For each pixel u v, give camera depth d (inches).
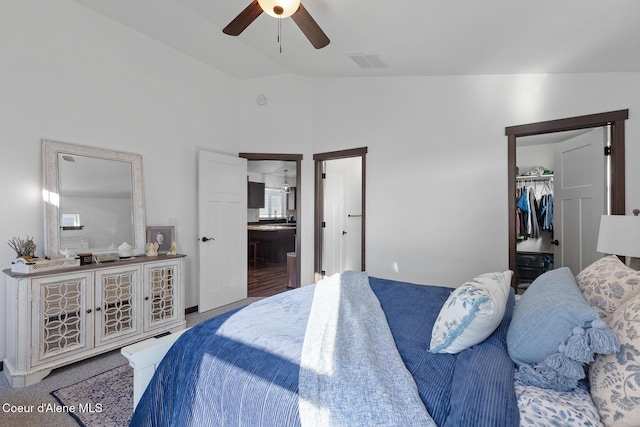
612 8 70.3
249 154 167.9
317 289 79.4
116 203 115.8
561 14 75.8
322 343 49.1
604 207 109.2
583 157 123.7
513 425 32.2
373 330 55.3
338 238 195.2
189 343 53.9
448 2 80.0
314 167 171.9
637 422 30.6
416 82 139.7
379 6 87.0
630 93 99.3
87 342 93.8
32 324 83.5
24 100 95.4
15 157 93.8
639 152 98.2
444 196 132.9
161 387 53.2
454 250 130.6
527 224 172.4
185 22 117.9
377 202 149.6
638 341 34.0
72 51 105.7
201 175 143.6
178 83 139.3
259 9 80.4
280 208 385.1
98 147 112.0
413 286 89.9
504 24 85.4
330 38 109.7
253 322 59.1
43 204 98.1
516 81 118.3
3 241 91.8
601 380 35.8
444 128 133.0
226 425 43.2
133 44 122.6
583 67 102.1
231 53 141.3
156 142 130.6
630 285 48.9
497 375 39.2
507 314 62.5
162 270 115.3
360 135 155.3
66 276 89.5
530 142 175.0
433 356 47.9
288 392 39.6
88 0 105.5
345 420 34.9
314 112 170.9
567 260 136.6
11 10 92.7
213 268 148.9
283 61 145.4
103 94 113.7
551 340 39.8
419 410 34.9
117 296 101.5
